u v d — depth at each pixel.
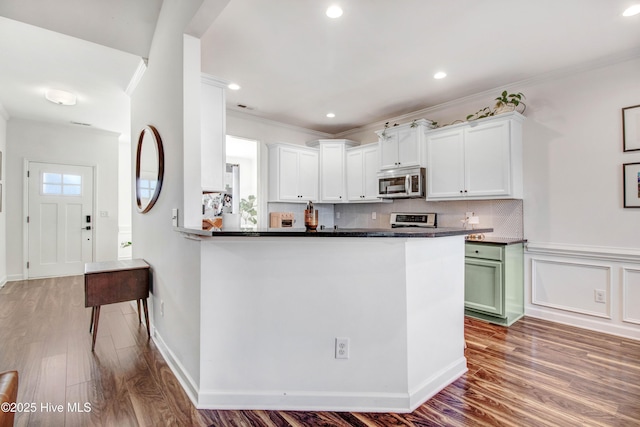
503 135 3.28
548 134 3.25
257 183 4.74
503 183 3.28
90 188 5.51
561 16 2.29
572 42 2.64
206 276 1.81
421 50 2.78
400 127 4.15
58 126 5.21
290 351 1.82
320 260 1.81
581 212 3.05
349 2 2.14
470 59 2.94
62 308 3.56
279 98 3.93
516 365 2.31
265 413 1.77
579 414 1.74
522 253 3.39
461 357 2.23
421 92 3.73
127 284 2.72
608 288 2.90
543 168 3.28
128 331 2.93
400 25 2.40
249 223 7.18
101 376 2.12
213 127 2.46
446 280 2.11
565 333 2.91
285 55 2.87
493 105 3.68
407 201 4.58
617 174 2.86
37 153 5.04
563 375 2.16
